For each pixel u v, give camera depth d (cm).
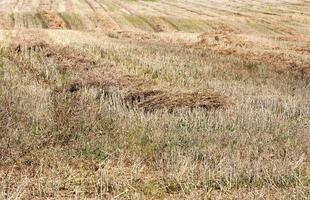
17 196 714
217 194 766
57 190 756
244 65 2088
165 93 1311
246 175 823
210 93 1333
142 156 916
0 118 1056
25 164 862
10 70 1755
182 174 819
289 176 826
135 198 745
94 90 1359
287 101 1407
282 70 1984
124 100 1286
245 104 1322
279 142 1027
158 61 1998
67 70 1733
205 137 1034
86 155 912
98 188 775
